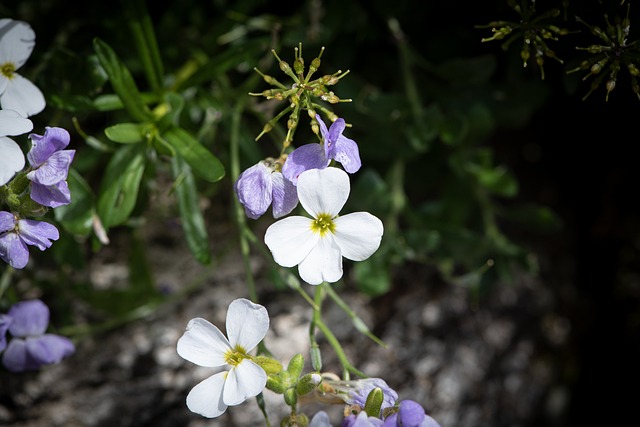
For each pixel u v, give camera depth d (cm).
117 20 24
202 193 24
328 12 24
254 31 25
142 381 24
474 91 25
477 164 24
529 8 20
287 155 18
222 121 23
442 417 25
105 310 24
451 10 25
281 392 18
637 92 19
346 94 24
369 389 18
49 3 24
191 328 18
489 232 25
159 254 25
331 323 25
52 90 21
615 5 20
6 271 22
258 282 25
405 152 24
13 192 18
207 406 18
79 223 21
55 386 23
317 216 18
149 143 21
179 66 24
